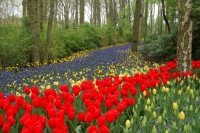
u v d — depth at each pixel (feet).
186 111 15.24
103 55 60.80
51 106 13.12
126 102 14.57
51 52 57.88
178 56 25.39
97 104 13.64
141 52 55.67
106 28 107.34
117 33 121.19
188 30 24.77
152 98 16.67
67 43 73.36
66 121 13.29
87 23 96.37
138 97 17.53
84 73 36.99
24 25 57.77
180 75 23.15
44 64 50.60
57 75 37.27
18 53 49.16
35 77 35.78
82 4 99.19
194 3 34.83
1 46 46.42
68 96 15.10
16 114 13.61
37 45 51.26
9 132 11.87
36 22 51.01
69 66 44.16
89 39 89.15
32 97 15.46
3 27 52.75
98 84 18.81
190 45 25.03
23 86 29.94
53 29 68.28
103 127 10.17
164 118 13.10
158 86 19.71
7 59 48.57
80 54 68.23
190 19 24.76
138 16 62.18
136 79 19.79
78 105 15.55
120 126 12.92
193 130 12.44
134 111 13.67
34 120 11.19
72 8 174.50
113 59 51.55
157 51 43.27
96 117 12.39
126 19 143.64
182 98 17.25
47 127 12.60
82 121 13.01
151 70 23.08
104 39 101.09
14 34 50.57
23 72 39.50
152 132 11.27
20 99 14.16
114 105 15.52
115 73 34.76
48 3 119.24
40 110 14.67
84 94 15.39
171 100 17.16
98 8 131.64
